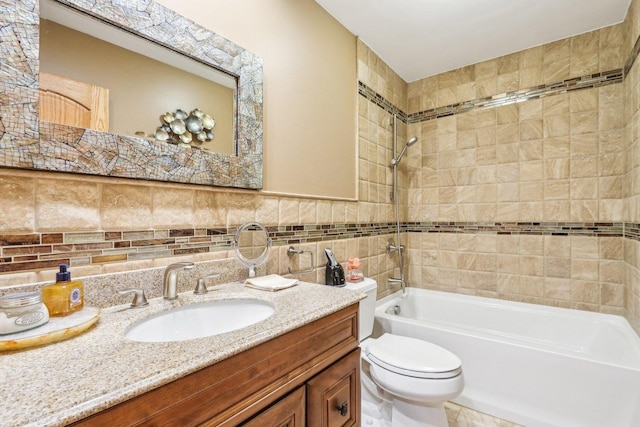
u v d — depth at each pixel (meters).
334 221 1.81
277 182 1.44
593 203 2.00
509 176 2.28
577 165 2.05
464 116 2.47
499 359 1.66
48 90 0.77
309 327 0.82
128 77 0.92
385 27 1.97
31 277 0.75
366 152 2.14
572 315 1.98
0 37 0.69
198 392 0.55
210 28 1.15
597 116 1.99
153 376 0.49
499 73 2.33
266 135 1.38
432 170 2.61
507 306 2.19
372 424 1.53
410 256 2.69
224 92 1.19
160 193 1.00
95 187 0.86
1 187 0.71
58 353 0.57
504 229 2.30
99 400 0.43
